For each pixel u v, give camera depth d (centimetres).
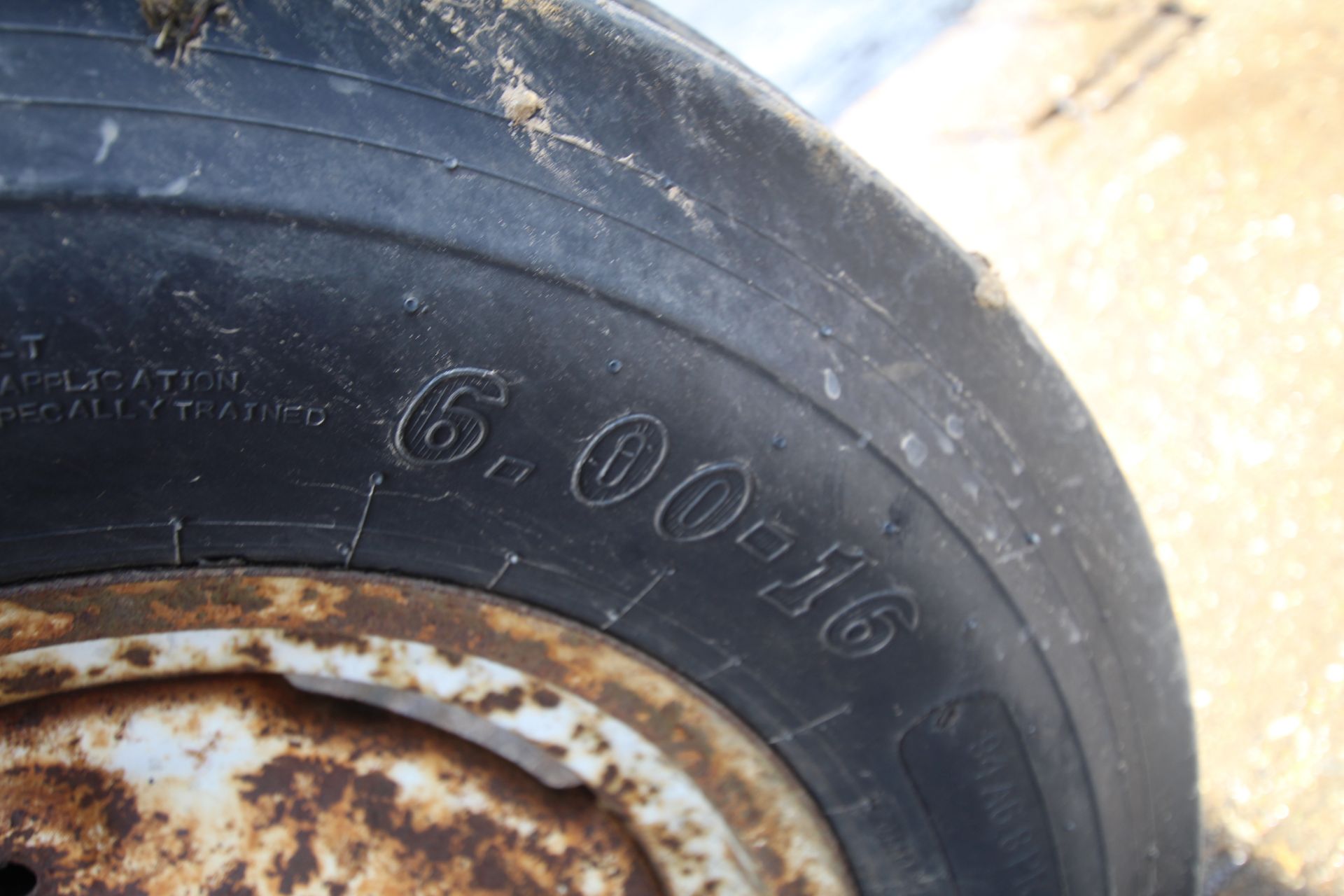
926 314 47
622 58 42
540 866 50
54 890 44
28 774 44
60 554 40
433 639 46
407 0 39
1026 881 55
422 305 39
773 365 43
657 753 50
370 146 38
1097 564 52
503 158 40
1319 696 74
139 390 37
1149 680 55
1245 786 71
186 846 46
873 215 46
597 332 41
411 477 41
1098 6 122
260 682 46
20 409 37
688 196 43
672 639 47
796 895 55
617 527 44
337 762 47
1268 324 93
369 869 48
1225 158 105
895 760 51
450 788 48
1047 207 104
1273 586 79
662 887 53
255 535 41
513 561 44
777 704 49
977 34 120
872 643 48
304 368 38
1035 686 50
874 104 114
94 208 36
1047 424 50
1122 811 55
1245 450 86
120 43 36
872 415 45
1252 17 118
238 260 37
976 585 48
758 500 44
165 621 43
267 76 38
